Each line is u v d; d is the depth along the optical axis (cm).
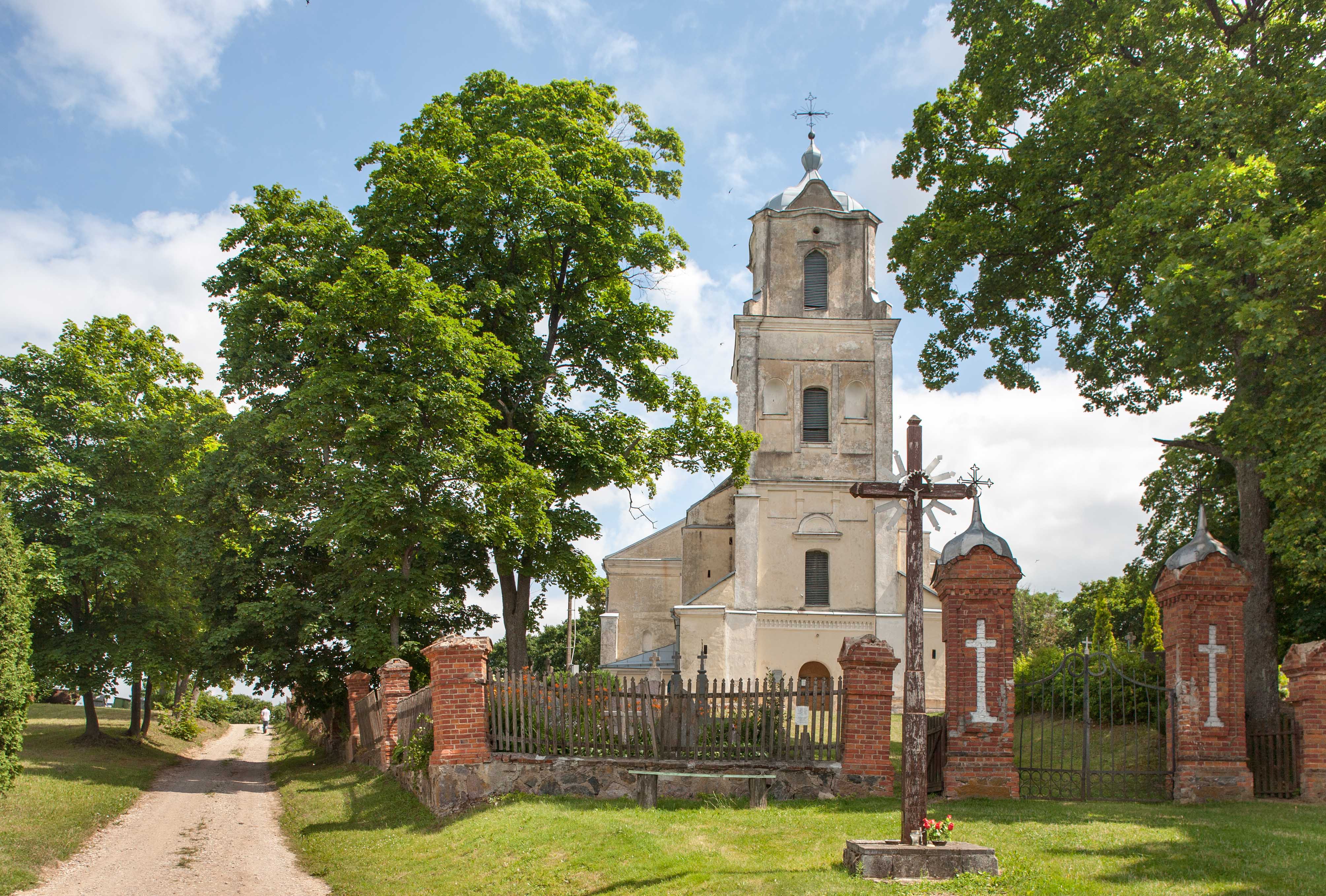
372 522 2208
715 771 1523
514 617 2616
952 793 1484
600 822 1300
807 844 1122
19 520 2733
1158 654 2073
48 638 2897
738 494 3584
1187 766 1480
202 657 2786
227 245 2781
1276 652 1964
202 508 2700
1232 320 1650
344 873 1305
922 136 2581
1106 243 1991
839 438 3638
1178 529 2648
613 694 1581
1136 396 2497
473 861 1237
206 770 2908
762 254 3762
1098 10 2173
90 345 3095
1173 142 2055
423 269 2217
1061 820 1241
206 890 1224
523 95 2617
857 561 3572
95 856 1420
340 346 2311
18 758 1833
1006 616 1521
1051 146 2217
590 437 2583
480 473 2209
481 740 1574
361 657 2320
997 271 2491
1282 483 1603
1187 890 867
